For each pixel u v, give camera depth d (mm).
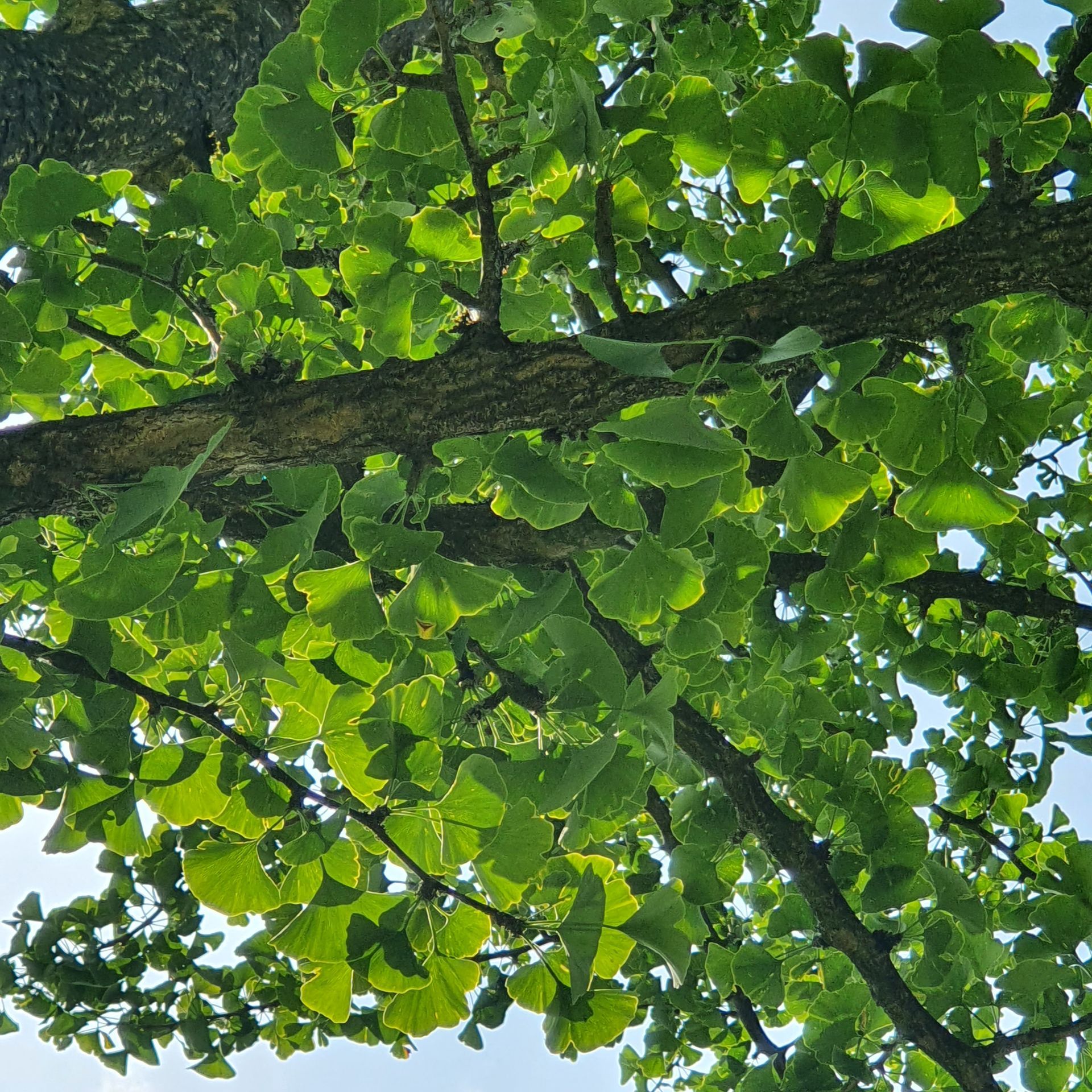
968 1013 3025
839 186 1560
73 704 1702
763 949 2896
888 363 1999
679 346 1650
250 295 1819
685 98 1634
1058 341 1871
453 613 1680
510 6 1637
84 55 2469
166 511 1551
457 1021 1606
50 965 2852
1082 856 2326
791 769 2811
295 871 1599
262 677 1658
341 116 1663
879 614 2977
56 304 1760
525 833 1617
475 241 1834
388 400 1749
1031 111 1607
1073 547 2998
